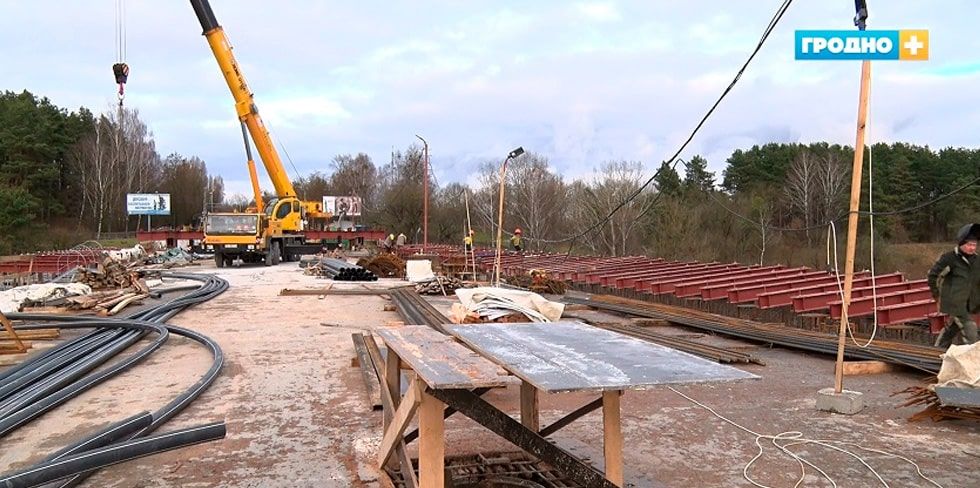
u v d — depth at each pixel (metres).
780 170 49.81
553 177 54.94
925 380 6.37
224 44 25.03
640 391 6.69
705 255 36.34
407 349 3.99
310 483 4.27
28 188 55.72
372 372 7.09
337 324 11.25
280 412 5.94
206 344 9.12
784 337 9.43
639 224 41.66
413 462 4.46
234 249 28.06
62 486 4.09
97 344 9.03
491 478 4.33
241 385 6.98
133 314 12.31
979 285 7.85
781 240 38.12
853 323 10.52
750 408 6.04
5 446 5.16
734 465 4.56
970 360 5.55
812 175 42.84
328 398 6.42
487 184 54.59
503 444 4.97
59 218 60.69
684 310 12.91
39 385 6.77
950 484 4.19
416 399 3.38
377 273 22.44
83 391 6.71
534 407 4.82
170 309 12.68
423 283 17.42
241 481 4.30
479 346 4.05
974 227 7.70
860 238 30.92
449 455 4.66
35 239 44.62
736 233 37.84
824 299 11.02
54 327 10.29
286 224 29.62
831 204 39.75
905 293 10.58
